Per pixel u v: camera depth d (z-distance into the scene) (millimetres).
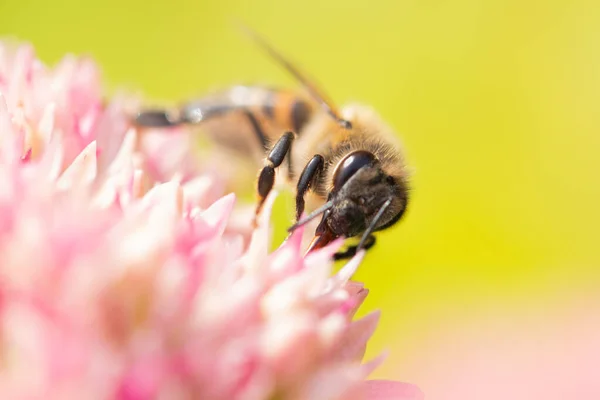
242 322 74
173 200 76
